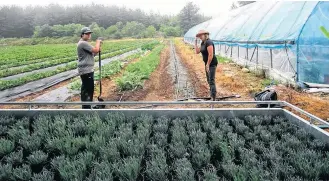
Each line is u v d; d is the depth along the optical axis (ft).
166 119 18.11
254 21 57.21
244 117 18.99
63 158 13.28
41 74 54.65
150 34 354.95
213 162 13.89
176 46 155.53
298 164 12.25
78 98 33.60
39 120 18.01
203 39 26.78
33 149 14.92
